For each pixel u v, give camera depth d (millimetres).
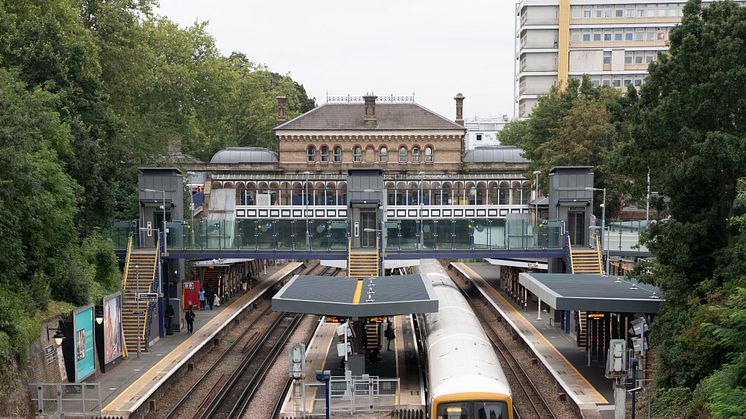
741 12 30750
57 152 40219
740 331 21578
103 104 48469
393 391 33656
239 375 39375
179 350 41812
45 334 32062
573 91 70312
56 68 43625
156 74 67062
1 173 30641
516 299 57688
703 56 31422
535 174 65000
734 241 30156
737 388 20156
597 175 60312
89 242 45281
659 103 32531
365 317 35344
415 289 36719
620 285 37750
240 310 55219
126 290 46156
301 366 26766
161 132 65812
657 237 33000
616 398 24516
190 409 32812
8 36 42281
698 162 29672
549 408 31312
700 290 30031
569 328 45844
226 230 50812
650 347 33344
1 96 32125
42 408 29125
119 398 31562
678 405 27797
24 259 33156
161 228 51188
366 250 51656
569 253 49906
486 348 31062
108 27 57844
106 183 46500
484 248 52000
